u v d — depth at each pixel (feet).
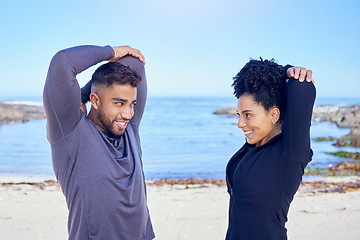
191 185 27.89
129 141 7.50
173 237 15.17
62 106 6.38
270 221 6.31
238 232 6.51
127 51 7.98
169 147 59.00
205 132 86.07
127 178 7.10
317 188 25.32
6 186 26.25
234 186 6.56
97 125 7.07
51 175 34.06
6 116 112.06
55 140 6.75
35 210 19.16
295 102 5.78
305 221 17.02
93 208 6.66
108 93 6.81
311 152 6.23
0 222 16.85
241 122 6.42
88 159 6.70
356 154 45.01
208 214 18.83
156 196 23.38
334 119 105.50
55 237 14.94
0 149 53.72
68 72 6.32
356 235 15.01
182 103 389.60
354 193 23.56
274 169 6.20
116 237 6.90
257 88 6.10
